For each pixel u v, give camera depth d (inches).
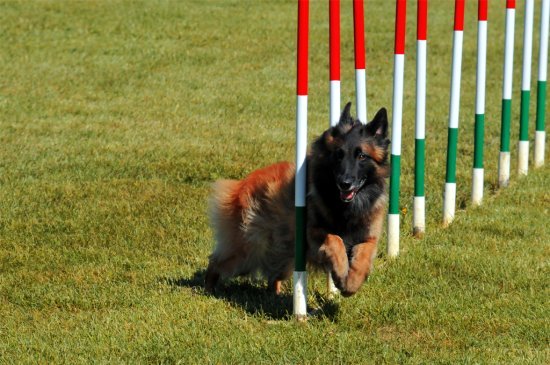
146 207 536.7
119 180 597.3
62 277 417.1
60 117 805.9
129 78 969.5
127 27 1195.9
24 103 850.8
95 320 355.3
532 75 1019.9
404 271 411.2
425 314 355.6
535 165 634.2
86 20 1221.7
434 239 464.1
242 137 733.9
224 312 362.0
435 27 1243.8
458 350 322.3
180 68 1023.0
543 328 339.3
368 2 1419.8
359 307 365.7
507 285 391.5
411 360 311.1
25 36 1131.9
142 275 418.9
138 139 723.4
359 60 419.5
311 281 402.9
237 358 314.2
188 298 380.8
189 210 532.1
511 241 454.3
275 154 674.2
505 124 571.8
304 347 325.1
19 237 481.7
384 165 358.3
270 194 372.5
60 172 620.4
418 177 477.7
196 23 1234.6
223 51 1103.0
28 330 349.1
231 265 394.3
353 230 355.9
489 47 1135.6
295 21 1268.5
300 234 349.7
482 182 538.6
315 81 977.5
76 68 1004.6
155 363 314.5
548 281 395.2
